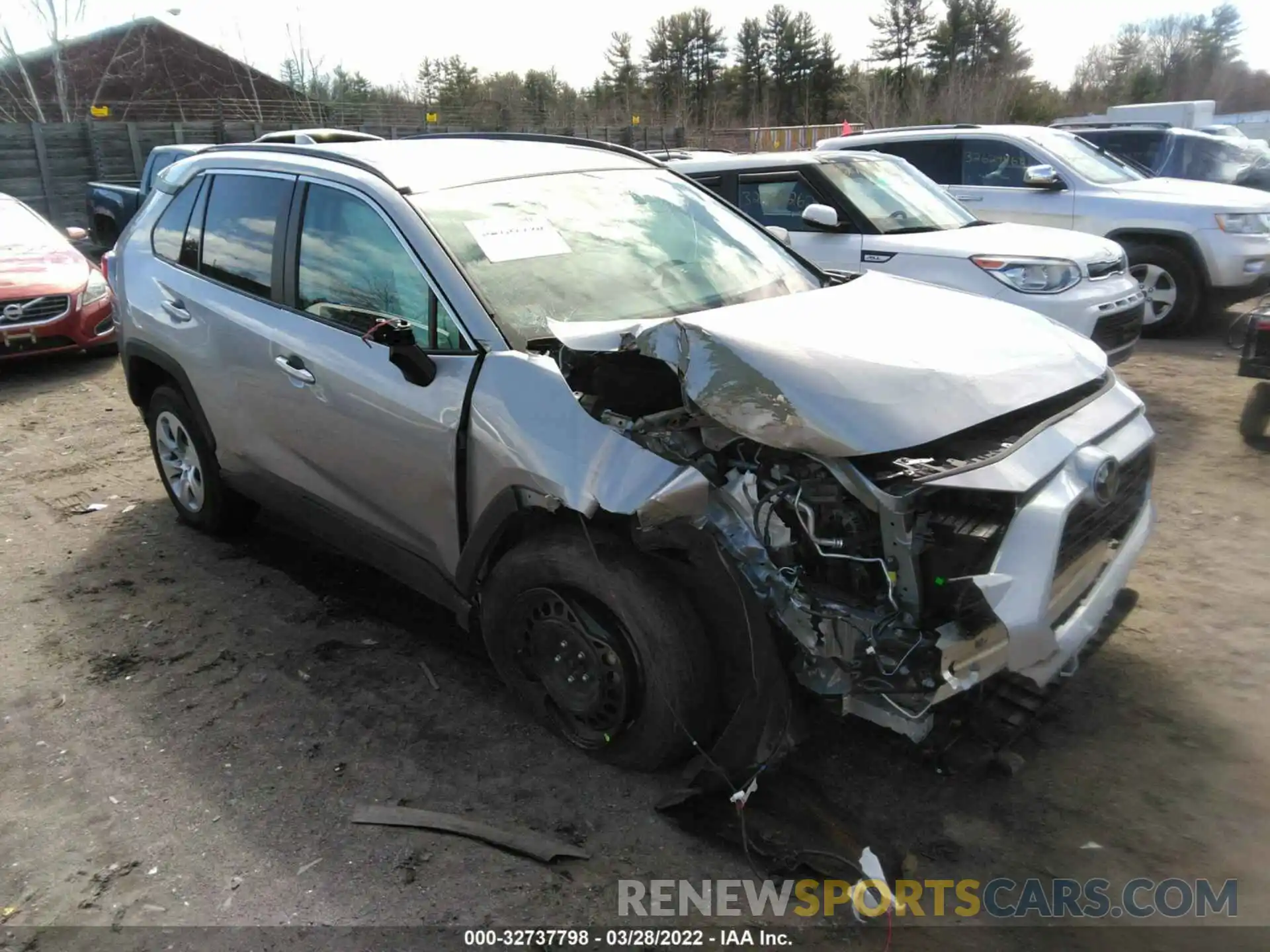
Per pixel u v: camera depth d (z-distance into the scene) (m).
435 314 3.32
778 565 2.67
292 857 2.77
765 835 2.77
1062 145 9.91
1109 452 2.83
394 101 38.56
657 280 3.65
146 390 5.11
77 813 2.98
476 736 3.31
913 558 2.48
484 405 3.07
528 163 4.04
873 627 2.52
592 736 3.10
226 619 4.16
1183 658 3.70
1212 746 3.16
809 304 3.35
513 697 3.54
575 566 2.91
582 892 2.62
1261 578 4.32
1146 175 10.92
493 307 3.25
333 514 3.90
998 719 3.17
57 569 4.69
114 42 41.84
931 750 3.02
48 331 8.44
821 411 2.58
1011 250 6.71
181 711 3.50
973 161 10.12
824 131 38.31
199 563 4.73
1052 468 2.67
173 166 5.00
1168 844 2.75
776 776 2.99
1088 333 6.55
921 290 3.70
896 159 8.33
